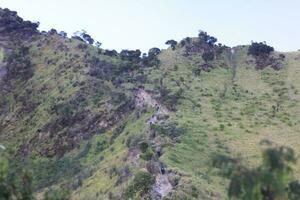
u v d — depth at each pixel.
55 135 136.38
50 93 159.38
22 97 165.25
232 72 168.00
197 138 92.94
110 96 144.12
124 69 165.12
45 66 182.25
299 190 17.33
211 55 175.50
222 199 58.44
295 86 145.62
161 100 127.00
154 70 162.00
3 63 193.12
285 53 181.12
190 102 126.25
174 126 99.12
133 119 123.00
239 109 125.31
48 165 123.25
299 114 120.75
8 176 19.27
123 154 91.88
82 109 141.00
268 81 153.88
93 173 94.88
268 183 14.55
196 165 75.06
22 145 139.88
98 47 195.88
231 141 94.75
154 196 60.59
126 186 68.31
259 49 179.12
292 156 14.96
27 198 19.16
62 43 196.75
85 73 163.62
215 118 113.75
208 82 154.00
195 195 57.62
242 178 14.88
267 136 100.06
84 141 128.88
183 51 180.25
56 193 20.66
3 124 156.50
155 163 70.12
